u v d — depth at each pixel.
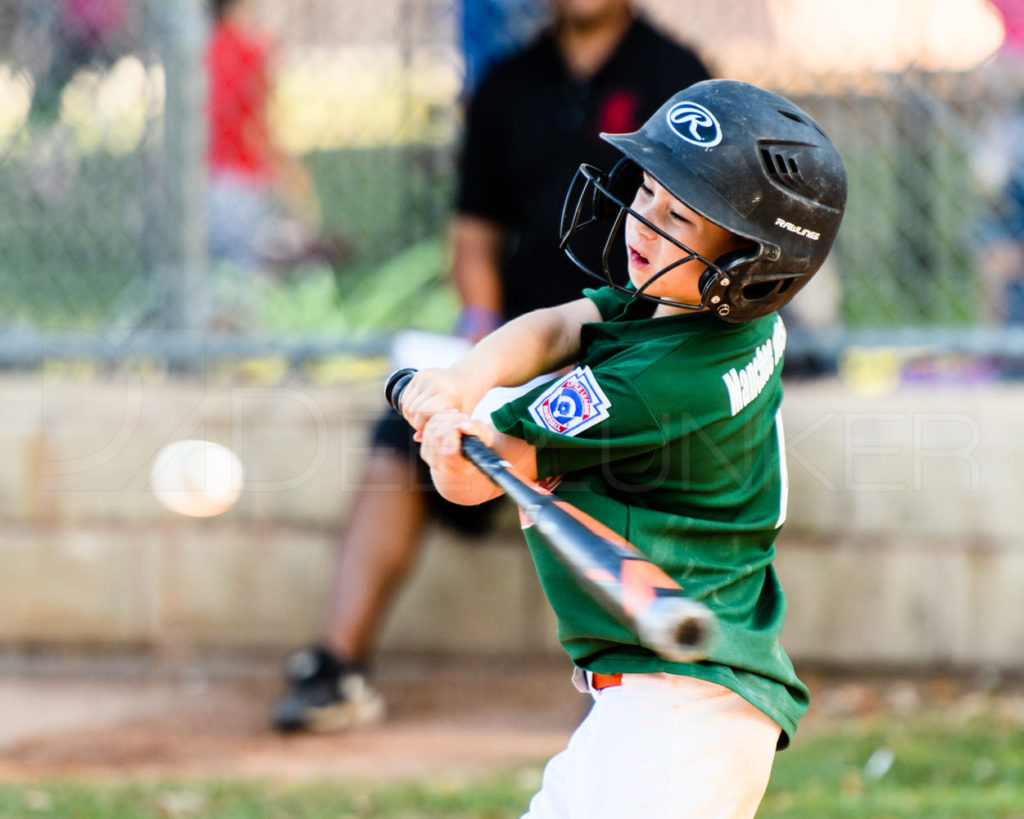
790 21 17.00
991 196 17.19
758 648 8.16
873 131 17.16
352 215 18.67
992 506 16.30
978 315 17.31
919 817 11.93
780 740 8.46
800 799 12.52
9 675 17.19
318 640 16.55
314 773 13.96
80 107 18.03
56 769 14.08
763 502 8.47
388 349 17.45
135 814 12.34
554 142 14.95
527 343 8.32
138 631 17.34
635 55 14.90
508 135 15.31
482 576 16.97
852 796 12.59
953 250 17.27
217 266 18.67
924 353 16.89
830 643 16.58
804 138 7.73
